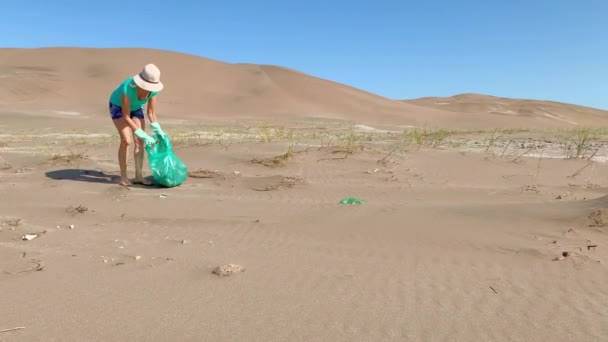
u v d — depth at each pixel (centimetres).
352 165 855
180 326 256
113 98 684
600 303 282
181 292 302
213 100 5175
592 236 388
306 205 564
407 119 4606
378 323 261
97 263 360
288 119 3606
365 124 3027
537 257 357
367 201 598
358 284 316
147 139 673
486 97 12569
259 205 566
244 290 306
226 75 6338
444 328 255
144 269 346
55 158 929
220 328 254
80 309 277
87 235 443
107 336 245
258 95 5522
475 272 335
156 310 275
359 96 6166
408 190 675
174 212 534
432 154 968
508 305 282
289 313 272
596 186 707
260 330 252
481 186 714
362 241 411
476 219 457
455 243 396
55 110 3703
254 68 6819
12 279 325
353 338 244
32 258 371
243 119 3512
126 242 420
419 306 282
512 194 638
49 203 577
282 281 322
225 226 471
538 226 423
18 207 555
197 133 1608
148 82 666
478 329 254
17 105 3934
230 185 709
